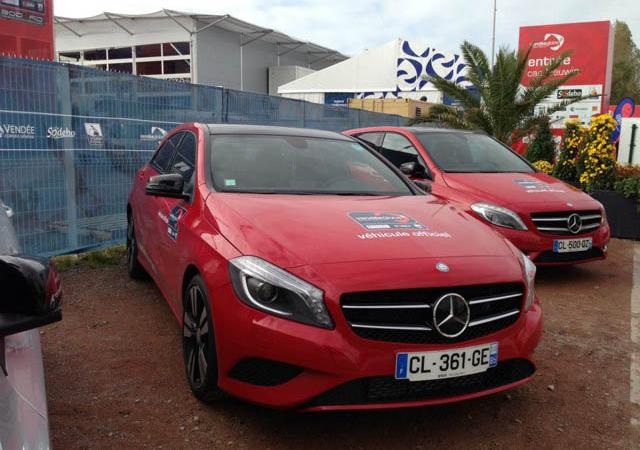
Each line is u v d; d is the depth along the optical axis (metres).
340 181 3.94
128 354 3.74
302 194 3.64
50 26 8.74
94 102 6.45
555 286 5.95
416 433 2.91
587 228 5.88
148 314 4.54
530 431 2.99
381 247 2.81
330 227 2.99
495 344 2.74
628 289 5.89
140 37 33.88
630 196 8.75
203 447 2.70
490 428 3.00
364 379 2.52
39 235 5.98
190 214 3.47
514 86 13.61
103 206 6.66
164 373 3.46
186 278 3.33
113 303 4.80
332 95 29.52
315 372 2.49
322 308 2.51
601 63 16.67
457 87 14.34
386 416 3.06
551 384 3.56
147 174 5.11
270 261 2.66
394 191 4.02
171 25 33.03
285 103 10.10
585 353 4.09
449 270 2.71
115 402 3.08
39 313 1.36
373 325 2.54
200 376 3.03
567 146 10.27
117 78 6.71
